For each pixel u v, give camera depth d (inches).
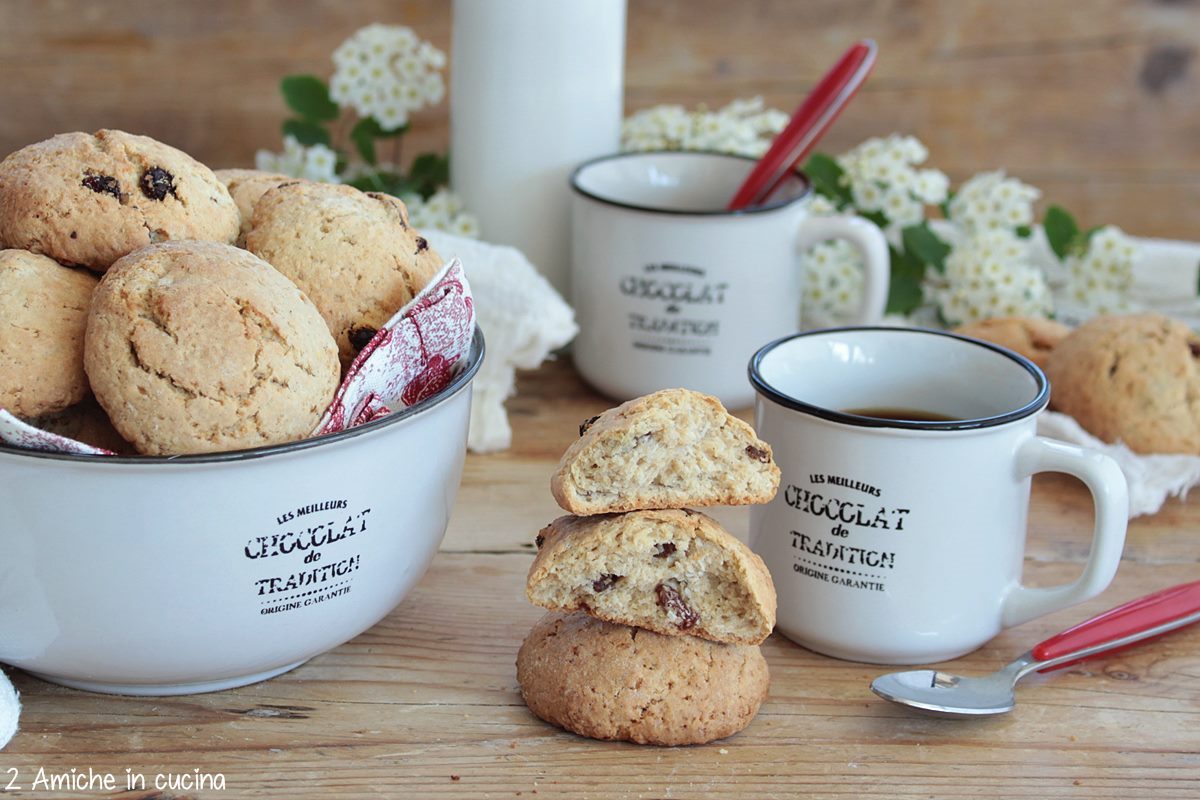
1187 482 31.6
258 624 24.9
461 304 25.9
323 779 24.7
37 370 24.4
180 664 25.0
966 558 26.5
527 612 28.2
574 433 33.7
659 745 25.4
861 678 26.9
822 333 28.7
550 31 35.3
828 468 26.3
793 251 34.0
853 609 26.7
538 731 25.6
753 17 47.8
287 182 27.7
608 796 24.5
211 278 24.3
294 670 26.6
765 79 48.4
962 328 35.2
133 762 24.8
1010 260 36.4
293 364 24.3
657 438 25.0
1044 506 31.8
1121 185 50.6
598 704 25.2
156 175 25.4
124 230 25.2
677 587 25.3
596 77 35.9
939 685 26.2
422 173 38.2
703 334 33.5
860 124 49.9
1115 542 26.3
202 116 46.8
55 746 25.0
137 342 23.9
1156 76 49.3
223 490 24.0
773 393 26.7
